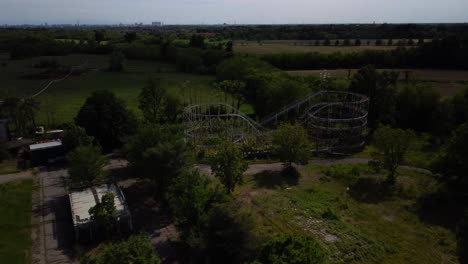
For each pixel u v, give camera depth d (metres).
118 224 45.97
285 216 49.44
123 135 77.69
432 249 42.84
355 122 83.31
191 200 40.38
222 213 35.31
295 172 65.75
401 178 63.25
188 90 138.62
